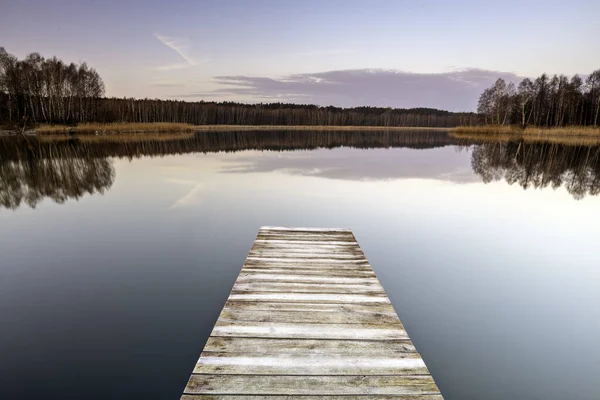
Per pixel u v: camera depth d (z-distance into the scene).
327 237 5.13
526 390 2.53
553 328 3.26
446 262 4.81
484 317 3.44
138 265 4.53
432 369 2.73
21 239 5.49
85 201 8.19
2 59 31.33
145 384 2.47
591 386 2.56
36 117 34.09
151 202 8.12
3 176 11.22
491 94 44.94
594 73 37.84
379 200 8.41
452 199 8.60
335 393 2.12
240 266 4.52
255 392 2.12
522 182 10.87
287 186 10.06
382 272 4.47
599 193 9.38
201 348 2.87
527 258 4.96
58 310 3.41
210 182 10.66
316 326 2.80
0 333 3.02
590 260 4.89
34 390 2.40
